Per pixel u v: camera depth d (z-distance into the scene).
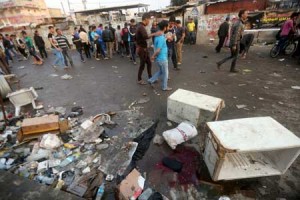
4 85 4.47
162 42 3.77
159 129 2.92
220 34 8.17
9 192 1.58
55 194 1.56
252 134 1.72
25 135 2.74
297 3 10.95
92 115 3.50
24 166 2.23
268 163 1.94
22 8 31.86
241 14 4.73
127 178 1.91
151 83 4.48
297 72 5.15
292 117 3.04
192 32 11.16
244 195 1.81
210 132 1.85
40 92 4.93
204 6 12.64
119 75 5.99
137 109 3.61
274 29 9.27
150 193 1.81
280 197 1.78
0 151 2.53
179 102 2.79
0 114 3.70
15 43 11.95
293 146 1.57
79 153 2.46
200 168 2.14
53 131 2.85
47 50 14.21
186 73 5.68
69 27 16.39
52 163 2.27
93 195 1.83
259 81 4.68
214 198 1.80
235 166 1.91
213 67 6.14
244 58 7.10
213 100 2.78
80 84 5.36
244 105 3.53
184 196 1.83
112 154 2.43
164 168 2.17
